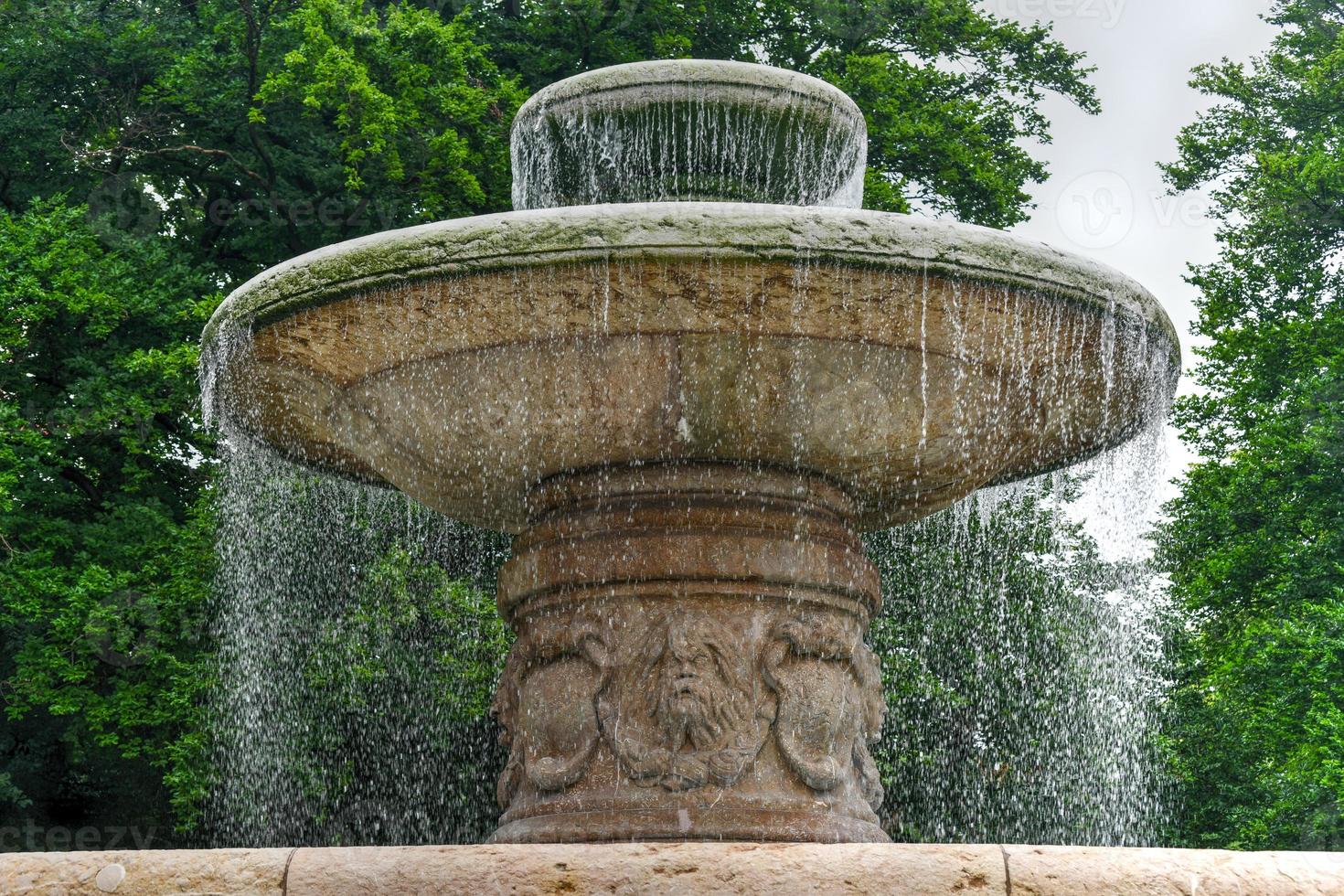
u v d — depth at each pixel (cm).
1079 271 452
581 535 504
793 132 598
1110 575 1498
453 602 1298
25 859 373
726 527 496
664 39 1808
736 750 474
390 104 1543
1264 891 366
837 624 504
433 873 368
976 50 1944
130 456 1574
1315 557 1686
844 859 369
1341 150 1898
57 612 1412
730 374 461
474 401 480
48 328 1565
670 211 424
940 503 566
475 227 436
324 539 1355
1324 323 1867
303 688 1339
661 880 367
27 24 1689
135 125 1700
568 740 488
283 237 1780
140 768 1504
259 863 370
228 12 1714
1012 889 364
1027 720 1459
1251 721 1662
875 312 446
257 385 522
